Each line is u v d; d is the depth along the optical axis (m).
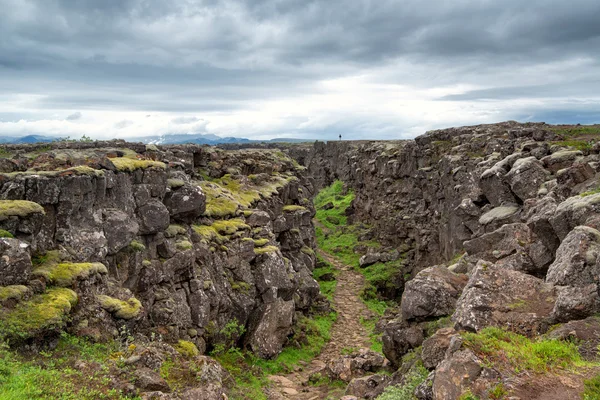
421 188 47.44
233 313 23.70
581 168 20.98
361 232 56.28
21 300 12.57
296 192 41.69
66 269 14.28
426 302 18.89
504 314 13.53
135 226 17.69
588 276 13.48
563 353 10.65
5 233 13.34
